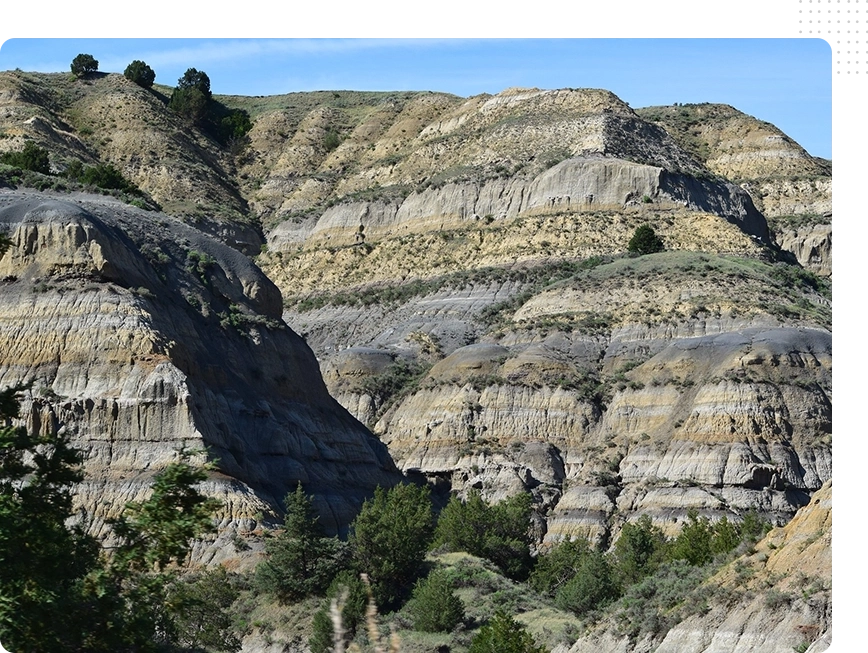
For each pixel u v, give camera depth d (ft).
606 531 498.69
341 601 84.43
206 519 143.23
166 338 387.55
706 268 645.51
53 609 132.77
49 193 485.15
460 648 302.04
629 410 561.02
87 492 351.25
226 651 268.21
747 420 514.27
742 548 266.77
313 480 418.10
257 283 477.77
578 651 262.47
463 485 552.00
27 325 382.83
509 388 585.22
